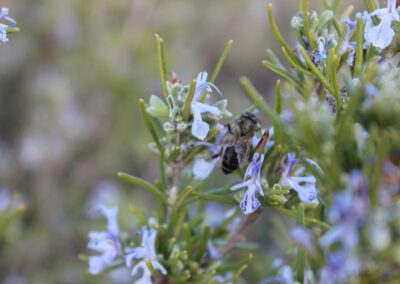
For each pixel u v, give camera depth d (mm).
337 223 130
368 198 129
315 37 167
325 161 132
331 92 157
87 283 346
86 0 385
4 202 333
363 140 142
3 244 339
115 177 390
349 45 166
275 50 479
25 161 373
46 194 368
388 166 134
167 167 193
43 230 356
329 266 130
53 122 377
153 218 197
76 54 385
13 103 406
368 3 165
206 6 448
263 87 477
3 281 345
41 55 399
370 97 136
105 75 376
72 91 382
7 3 393
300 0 174
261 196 169
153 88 402
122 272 338
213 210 300
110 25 396
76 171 386
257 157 166
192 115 176
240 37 479
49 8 383
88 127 384
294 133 136
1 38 173
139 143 376
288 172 168
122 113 383
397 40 163
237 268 186
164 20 407
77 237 360
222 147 174
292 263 198
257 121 173
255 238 348
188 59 427
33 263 351
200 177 182
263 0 478
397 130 134
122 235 198
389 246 128
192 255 191
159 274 182
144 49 384
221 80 479
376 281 133
